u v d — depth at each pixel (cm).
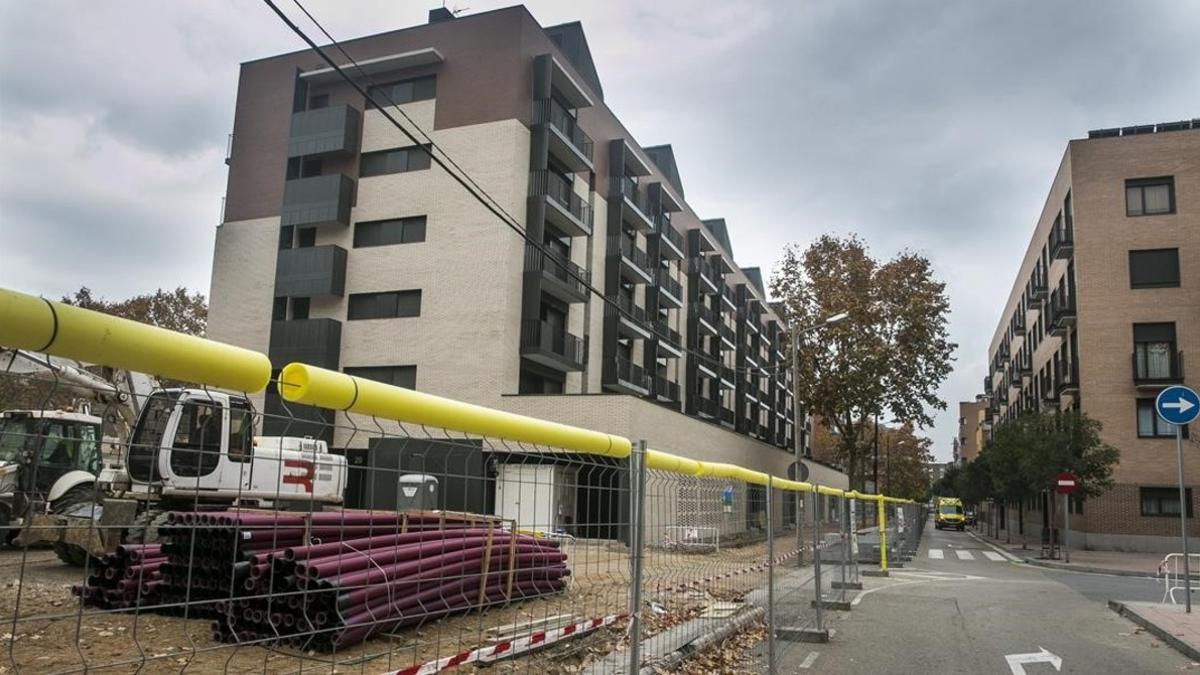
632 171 4091
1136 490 3159
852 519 1541
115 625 520
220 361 200
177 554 587
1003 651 917
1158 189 3306
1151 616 1139
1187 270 3219
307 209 3034
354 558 473
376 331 2959
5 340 160
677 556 536
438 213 2947
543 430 338
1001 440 3331
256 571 525
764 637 766
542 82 3033
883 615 1188
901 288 4191
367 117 3125
